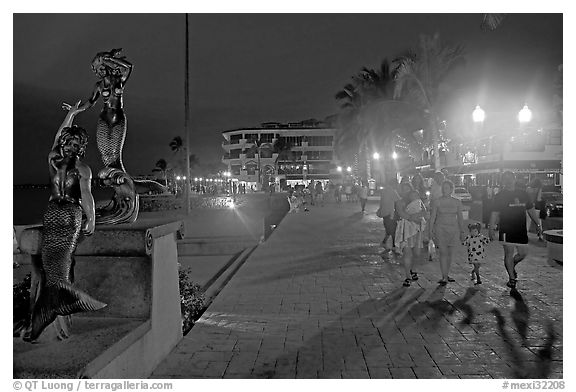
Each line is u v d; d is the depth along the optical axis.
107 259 4.97
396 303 7.70
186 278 7.32
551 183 35.56
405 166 52.47
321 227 20.11
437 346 5.70
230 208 35.28
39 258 4.18
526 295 8.03
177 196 34.34
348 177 72.25
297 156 114.50
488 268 10.41
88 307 4.07
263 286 9.06
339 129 62.88
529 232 16.14
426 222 10.70
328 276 9.95
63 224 4.09
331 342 5.86
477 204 19.48
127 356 4.33
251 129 115.38
